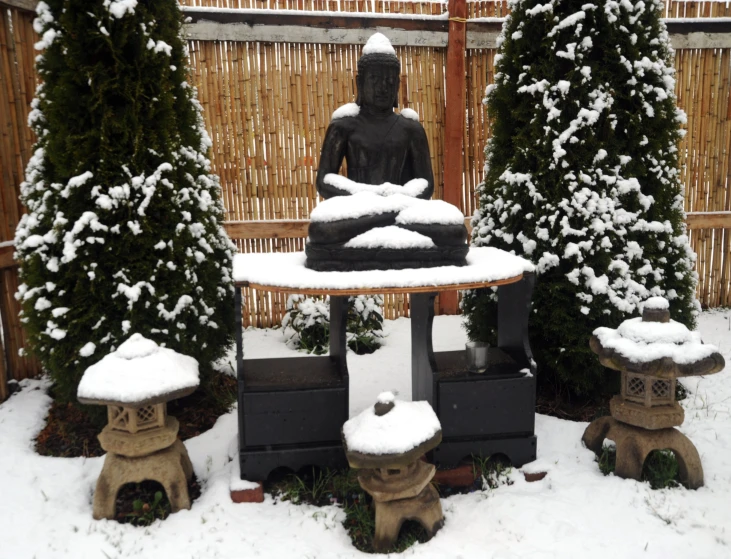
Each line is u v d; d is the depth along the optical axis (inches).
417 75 223.3
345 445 96.0
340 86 220.1
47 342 128.3
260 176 221.1
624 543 96.6
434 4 222.2
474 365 122.2
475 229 162.1
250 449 114.6
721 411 144.3
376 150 129.7
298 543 99.0
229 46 210.5
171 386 102.7
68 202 123.8
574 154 138.9
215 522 104.6
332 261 113.7
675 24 216.5
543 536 99.1
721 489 111.8
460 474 116.9
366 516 103.6
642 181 144.3
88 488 116.6
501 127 151.3
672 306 148.1
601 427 123.6
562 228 138.6
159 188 127.6
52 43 121.6
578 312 140.0
